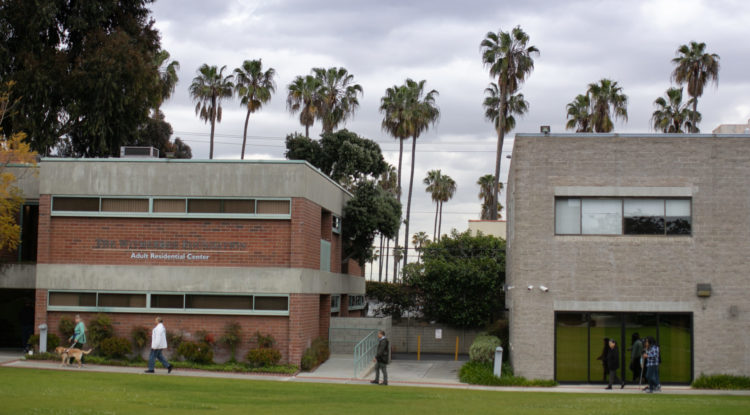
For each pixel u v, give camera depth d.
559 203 27.12
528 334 26.75
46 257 27.80
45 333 27.31
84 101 42.06
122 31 43.31
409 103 63.50
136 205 27.89
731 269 26.33
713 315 26.28
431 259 42.97
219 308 27.41
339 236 35.94
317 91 64.12
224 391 20.42
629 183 26.75
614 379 26.58
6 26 40.16
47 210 27.92
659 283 26.52
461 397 21.38
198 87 67.75
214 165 27.77
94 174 27.97
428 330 43.59
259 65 67.00
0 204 28.28
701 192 26.56
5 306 34.25
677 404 20.17
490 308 42.34
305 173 27.58
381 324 32.56
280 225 27.48
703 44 62.19
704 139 26.70
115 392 18.78
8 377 21.28
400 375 28.77
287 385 23.20
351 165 51.72
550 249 26.88
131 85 42.53
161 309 27.47
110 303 27.70
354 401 19.23
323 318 32.50
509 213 34.62
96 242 27.86
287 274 27.20
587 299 26.66
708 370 26.14
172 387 20.73
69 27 42.69
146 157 30.27
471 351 29.11
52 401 16.48
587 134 26.97
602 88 66.56
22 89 39.94
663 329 26.55
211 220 27.64
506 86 60.16
